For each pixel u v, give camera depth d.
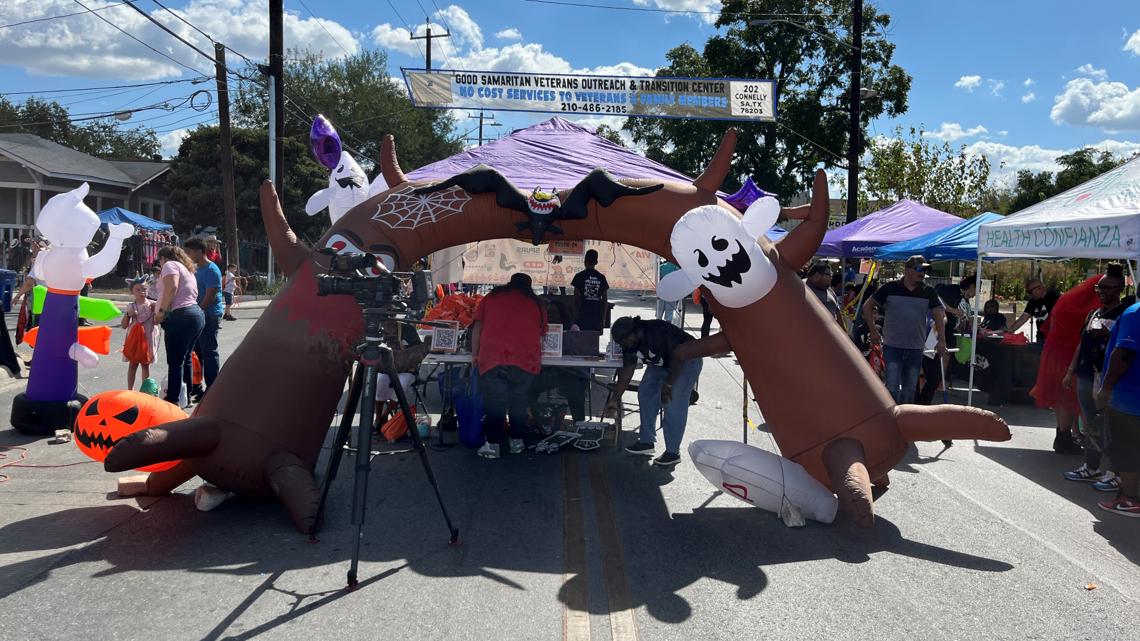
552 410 7.68
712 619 3.85
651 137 37.12
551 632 3.67
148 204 38.22
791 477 5.30
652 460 7.05
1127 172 7.68
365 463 4.11
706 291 5.70
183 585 4.06
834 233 16.34
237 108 43.53
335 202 7.12
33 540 4.62
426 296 4.66
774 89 16.42
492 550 4.73
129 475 5.82
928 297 8.08
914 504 5.93
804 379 5.45
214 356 8.63
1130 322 5.69
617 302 30.05
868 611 3.98
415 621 3.73
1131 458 5.70
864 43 32.72
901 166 30.41
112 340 14.95
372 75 47.47
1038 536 5.23
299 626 3.64
